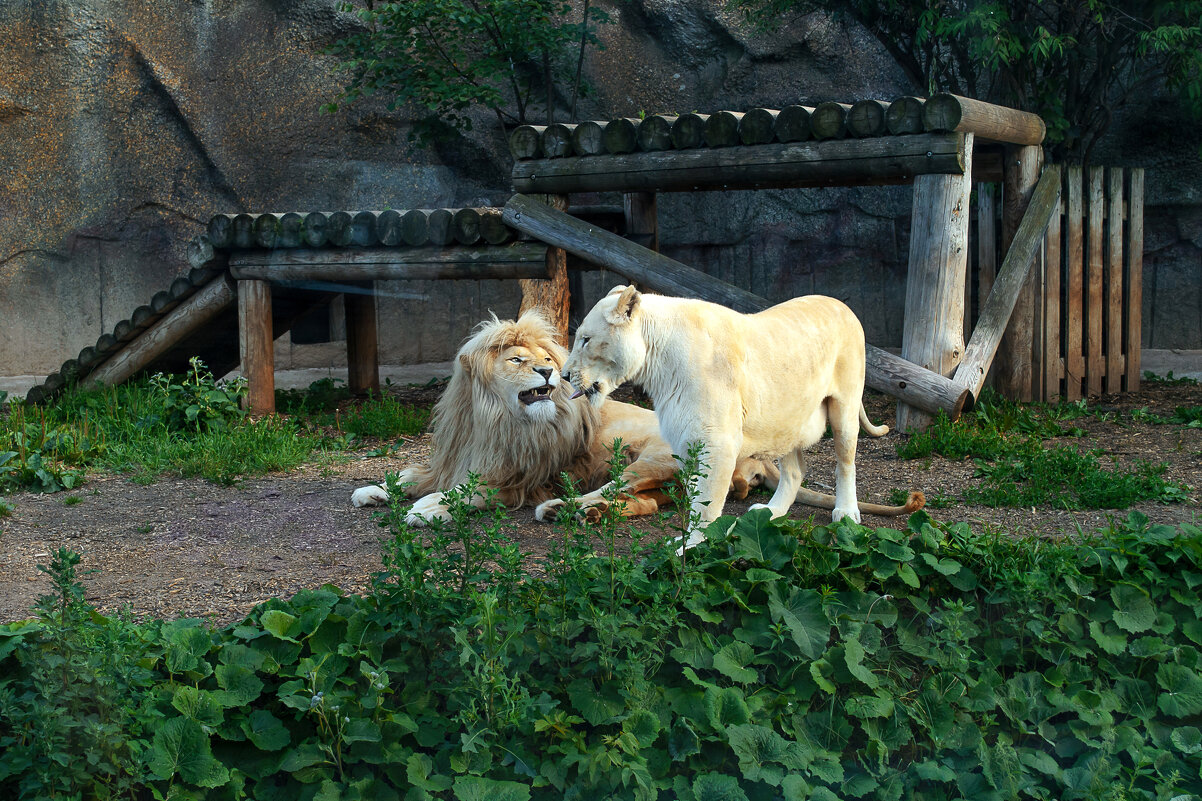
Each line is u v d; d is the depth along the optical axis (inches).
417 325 560.7
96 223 512.1
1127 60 464.4
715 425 167.6
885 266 557.0
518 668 129.8
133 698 116.6
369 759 121.3
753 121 321.1
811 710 141.0
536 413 218.7
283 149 553.6
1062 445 291.4
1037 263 368.5
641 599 136.9
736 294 324.8
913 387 302.7
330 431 340.8
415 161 583.8
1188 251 487.2
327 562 181.0
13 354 495.2
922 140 298.5
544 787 126.3
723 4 577.9
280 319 433.7
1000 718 150.4
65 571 119.3
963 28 396.8
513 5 458.6
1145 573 156.9
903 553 148.3
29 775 113.0
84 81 501.7
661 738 132.0
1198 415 334.6
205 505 231.6
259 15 543.5
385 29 490.0
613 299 167.0
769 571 142.2
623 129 342.0
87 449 286.7
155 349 387.2
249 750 121.3
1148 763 141.4
